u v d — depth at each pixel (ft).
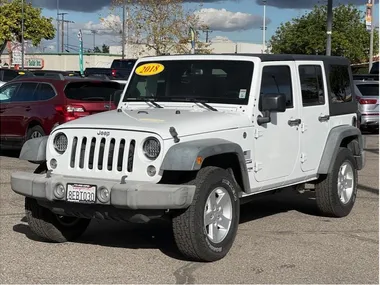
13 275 18.37
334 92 26.58
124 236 23.11
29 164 40.47
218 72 22.47
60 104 39.63
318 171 25.22
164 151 18.44
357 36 148.46
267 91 22.43
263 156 21.95
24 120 41.19
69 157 19.79
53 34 163.22
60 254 20.62
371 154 47.57
